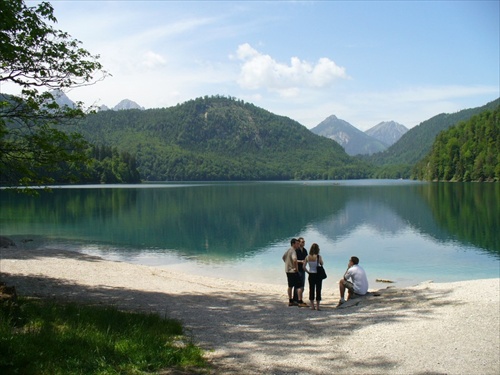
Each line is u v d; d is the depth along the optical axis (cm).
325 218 5316
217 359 828
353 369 796
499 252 2986
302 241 1509
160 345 848
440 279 2219
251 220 5138
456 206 6431
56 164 1359
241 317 1246
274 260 2859
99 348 773
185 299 1549
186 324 1124
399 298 1481
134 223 4819
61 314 990
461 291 1541
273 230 4322
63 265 2181
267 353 877
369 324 1140
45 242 3519
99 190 12331
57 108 1321
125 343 820
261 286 2017
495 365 829
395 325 1120
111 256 2980
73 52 1345
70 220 5053
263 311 1353
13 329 828
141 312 1216
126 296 1545
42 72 1301
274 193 11131
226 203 7719
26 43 1275
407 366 817
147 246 3412
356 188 13838
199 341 947
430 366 820
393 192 10850
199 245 3462
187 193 11062
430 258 2803
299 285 1462
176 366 764
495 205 6325
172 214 5788
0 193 10425
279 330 1075
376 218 5250
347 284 1564
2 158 1290
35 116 1298
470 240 3522
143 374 708
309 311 1356
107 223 4806
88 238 3781
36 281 1697
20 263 2125
